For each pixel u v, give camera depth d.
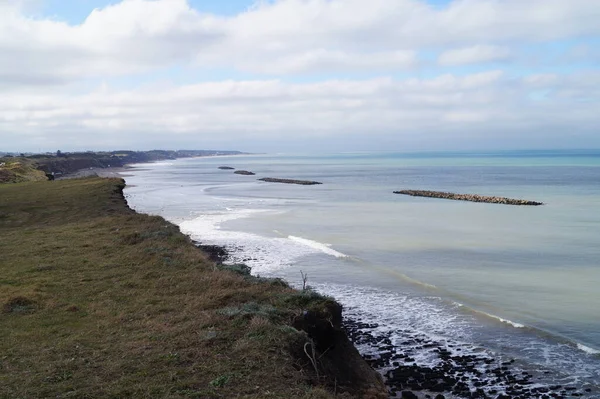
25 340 11.10
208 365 9.61
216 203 61.88
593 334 16.77
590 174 117.38
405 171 148.12
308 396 8.62
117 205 39.41
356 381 11.94
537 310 19.31
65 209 36.88
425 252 30.59
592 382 13.23
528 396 12.44
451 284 23.12
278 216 48.44
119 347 10.52
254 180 113.62
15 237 25.53
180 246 21.97
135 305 13.76
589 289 22.22
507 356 14.96
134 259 19.52
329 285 22.91
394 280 23.77
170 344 10.62
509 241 34.41
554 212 51.47
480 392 12.55
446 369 13.99
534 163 188.62
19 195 44.91
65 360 9.82
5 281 16.34
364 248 31.81
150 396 8.32
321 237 36.12
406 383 13.02
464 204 60.12
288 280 23.62
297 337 11.09
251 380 9.08
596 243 33.47
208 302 13.64
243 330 11.41
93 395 8.31
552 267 26.59
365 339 16.20
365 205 59.22
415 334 16.77
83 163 172.50
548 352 15.29
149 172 158.12
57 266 18.50
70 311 13.26
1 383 8.74
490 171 139.50
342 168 177.12
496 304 20.08
